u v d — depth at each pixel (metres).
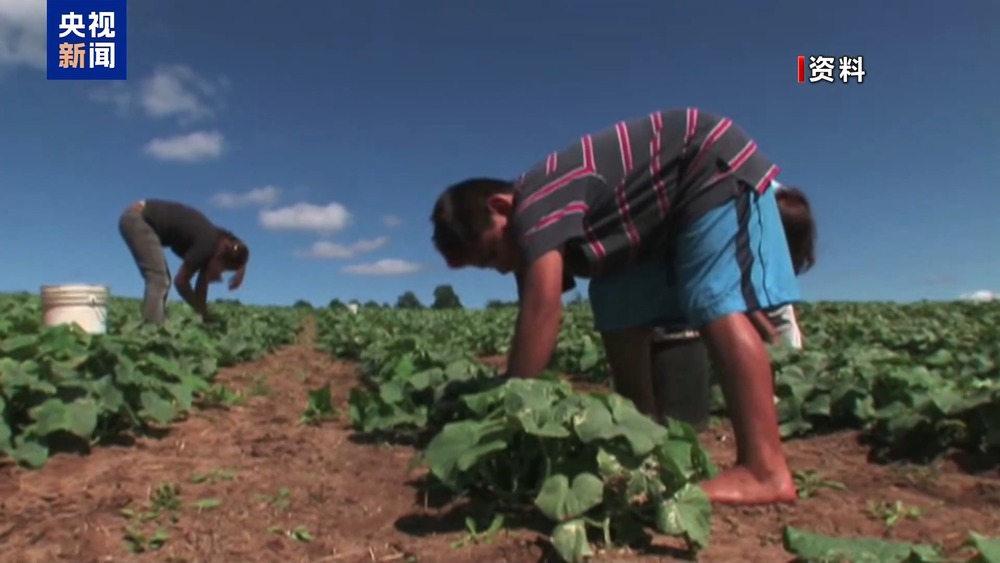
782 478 3.22
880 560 2.41
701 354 4.85
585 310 15.01
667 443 2.86
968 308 16.91
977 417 4.15
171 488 3.47
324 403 5.27
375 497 3.47
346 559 2.82
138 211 8.33
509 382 3.20
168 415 4.61
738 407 3.24
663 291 3.97
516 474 3.13
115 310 11.89
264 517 3.23
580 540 2.66
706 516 2.79
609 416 2.89
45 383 4.09
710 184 3.29
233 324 11.29
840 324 11.38
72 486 3.61
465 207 3.41
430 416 4.68
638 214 3.39
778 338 6.06
